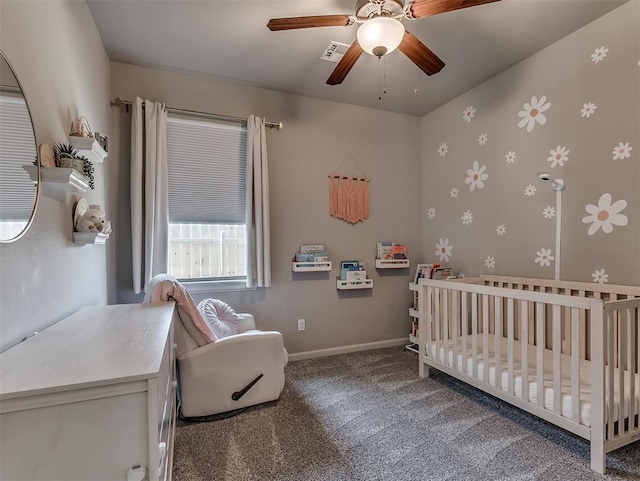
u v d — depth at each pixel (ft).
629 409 5.19
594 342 5.04
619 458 5.26
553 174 7.94
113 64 8.43
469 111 10.23
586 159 7.28
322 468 5.18
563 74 7.67
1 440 2.33
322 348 10.67
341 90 10.15
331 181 10.85
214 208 9.43
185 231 9.32
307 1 6.36
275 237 10.09
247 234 9.37
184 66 8.70
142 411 2.60
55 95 4.64
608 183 6.91
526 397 6.04
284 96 10.24
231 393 6.72
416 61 6.36
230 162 9.58
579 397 5.25
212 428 6.29
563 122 7.70
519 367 6.76
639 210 6.44
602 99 6.98
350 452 5.57
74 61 5.54
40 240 4.00
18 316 3.45
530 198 8.49
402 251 11.69
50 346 3.31
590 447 5.23
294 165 10.36
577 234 7.47
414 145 12.15
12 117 3.39
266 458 5.43
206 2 6.38
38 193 3.92
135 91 8.61
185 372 6.35
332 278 10.84
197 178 9.23
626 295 6.45
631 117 6.55
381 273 11.59
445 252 11.18
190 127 9.13
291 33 7.36
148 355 3.04
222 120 9.42
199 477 4.99
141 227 8.21
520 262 8.75
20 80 3.60
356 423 6.47
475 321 7.23
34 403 2.38
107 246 7.70
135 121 8.22
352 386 8.22
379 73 9.14
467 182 10.35
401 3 5.56
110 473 2.54
